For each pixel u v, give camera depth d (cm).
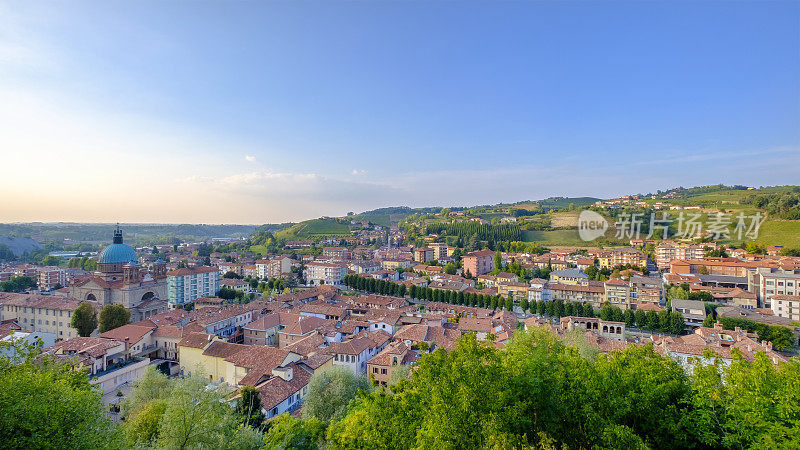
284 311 13825
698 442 3175
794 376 3038
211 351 8619
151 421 4978
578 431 3278
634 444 2775
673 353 7944
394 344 9150
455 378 2958
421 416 3319
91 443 2955
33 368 3425
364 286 19888
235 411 5594
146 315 14200
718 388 3169
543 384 3164
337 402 6081
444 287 18088
